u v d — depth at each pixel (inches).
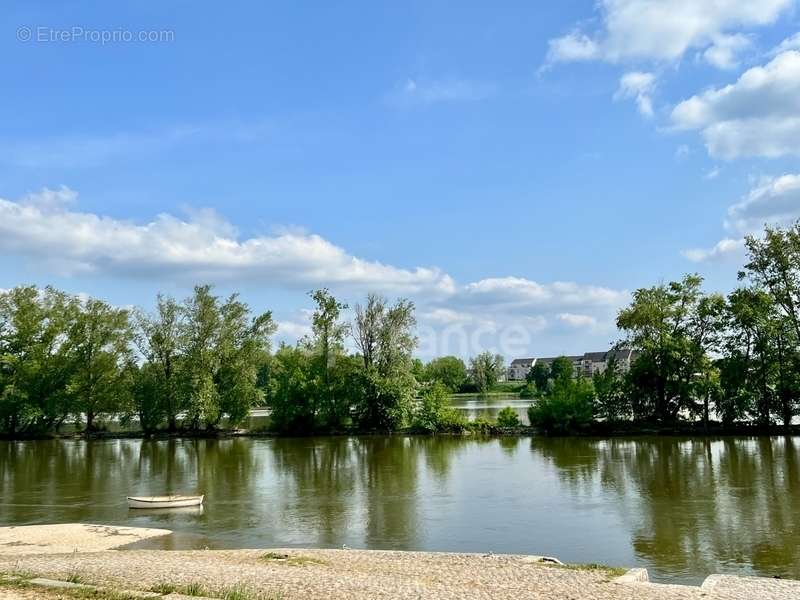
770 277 2593.5
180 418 3440.0
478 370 7367.1
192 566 795.4
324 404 3095.5
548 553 966.4
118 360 3105.3
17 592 597.3
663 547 972.6
